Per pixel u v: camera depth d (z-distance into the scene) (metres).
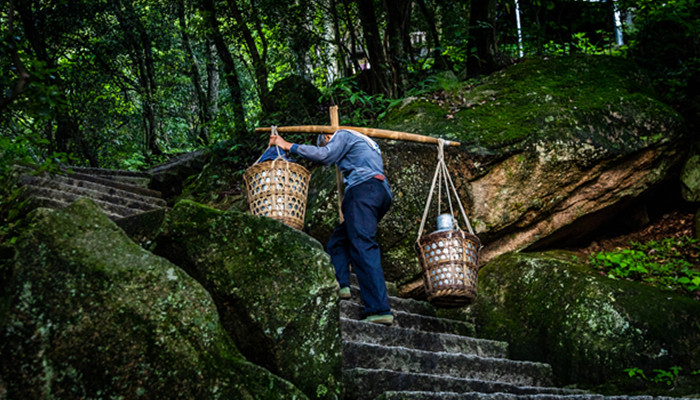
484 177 5.73
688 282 5.03
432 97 6.52
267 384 2.71
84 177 7.05
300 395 2.76
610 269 5.41
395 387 3.34
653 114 6.14
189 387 2.60
